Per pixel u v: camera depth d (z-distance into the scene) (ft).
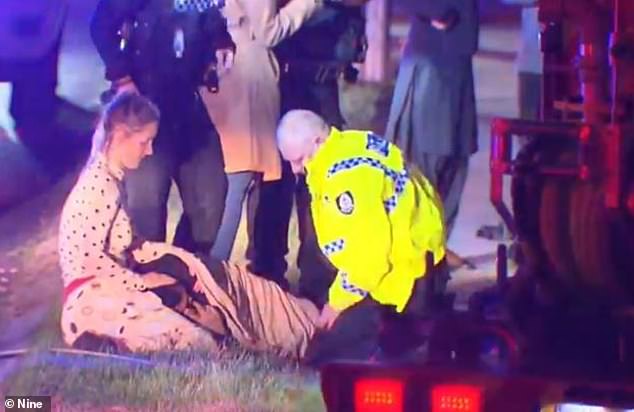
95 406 56.65
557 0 50.88
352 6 54.85
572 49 50.98
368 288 54.70
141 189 56.39
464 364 51.83
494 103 53.52
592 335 50.93
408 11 54.34
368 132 55.01
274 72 55.57
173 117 56.13
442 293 54.29
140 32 55.72
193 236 56.49
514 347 51.62
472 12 53.57
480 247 53.88
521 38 52.90
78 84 56.03
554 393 36.58
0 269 56.95
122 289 56.65
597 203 50.83
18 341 56.95
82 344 56.75
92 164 56.39
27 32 55.57
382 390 33.81
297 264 55.93
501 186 53.06
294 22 55.21
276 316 56.03
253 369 56.13
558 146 51.60
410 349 53.88
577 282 51.65
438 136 54.29
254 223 56.13
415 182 54.75
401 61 54.70
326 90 55.42
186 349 56.54
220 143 56.03
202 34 55.52
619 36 48.88
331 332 55.47
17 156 56.34
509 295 52.75
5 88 55.88
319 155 55.36
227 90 55.77
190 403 56.39
